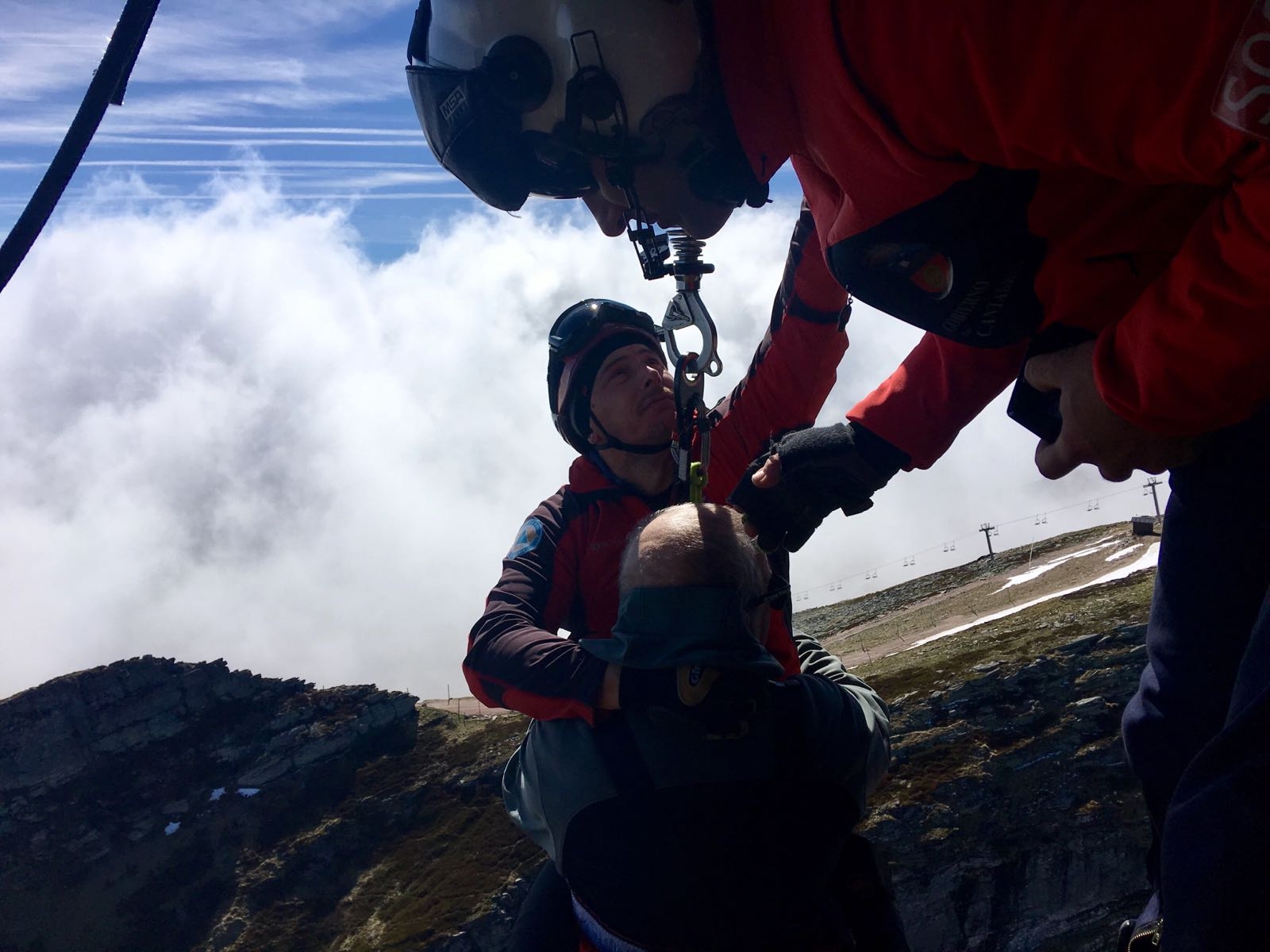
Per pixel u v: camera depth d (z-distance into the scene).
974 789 47.28
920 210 1.77
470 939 56.47
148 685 82.75
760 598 2.38
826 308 3.27
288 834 71.38
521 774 2.61
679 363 2.53
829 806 2.32
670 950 2.23
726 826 2.22
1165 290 1.59
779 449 2.51
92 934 68.81
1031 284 1.87
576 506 3.53
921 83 1.53
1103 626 55.16
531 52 2.07
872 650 73.56
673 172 2.18
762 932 2.22
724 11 1.93
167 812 75.88
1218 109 1.29
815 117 1.81
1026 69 1.41
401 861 65.12
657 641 2.25
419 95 2.32
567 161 2.28
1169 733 2.22
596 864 2.29
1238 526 1.95
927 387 2.41
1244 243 1.40
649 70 2.00
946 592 88.75
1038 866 45.72
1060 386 1.96
